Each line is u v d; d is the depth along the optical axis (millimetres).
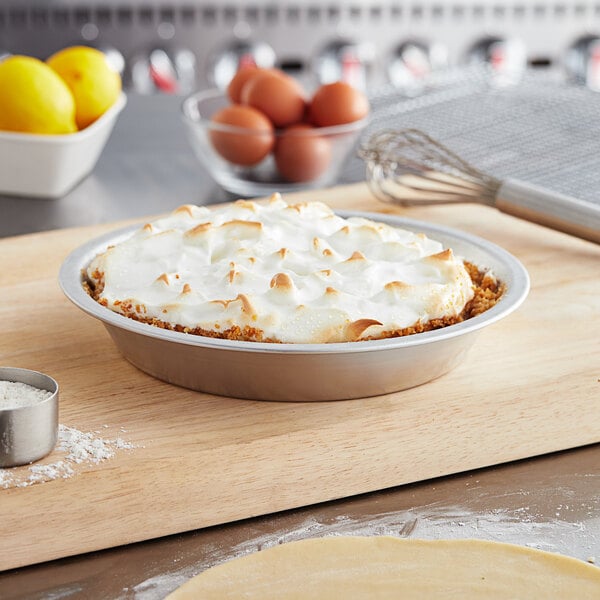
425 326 1160
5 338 1243
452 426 1144
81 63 1560
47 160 1517
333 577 1046
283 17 2174
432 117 1743
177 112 1834
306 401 1154
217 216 1246
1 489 1074
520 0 2254
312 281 1170
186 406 1153
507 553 1059
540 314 1275
